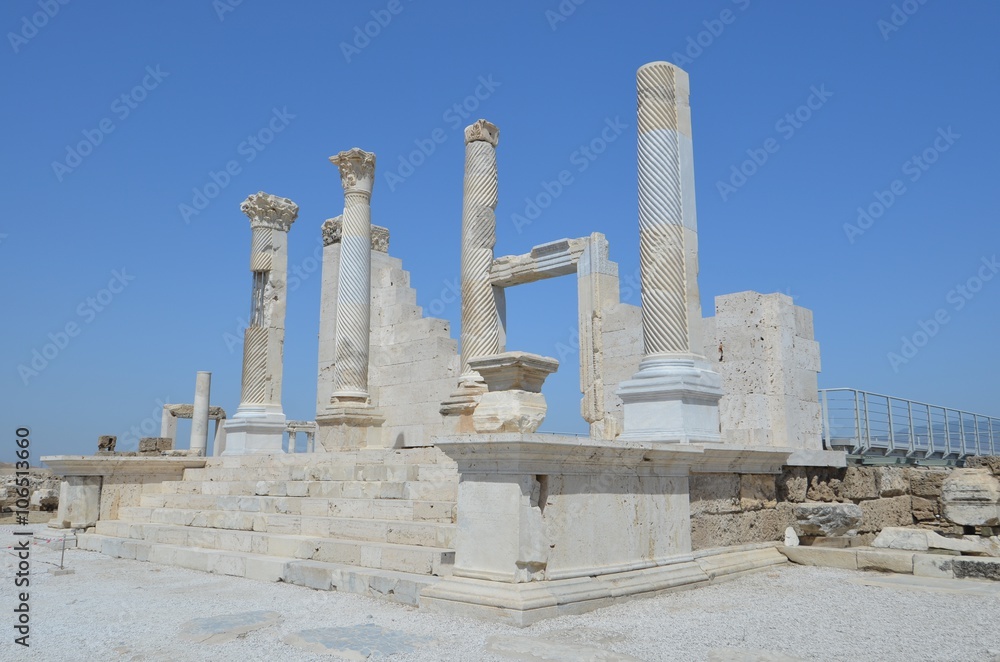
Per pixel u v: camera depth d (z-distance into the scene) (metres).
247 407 20.62
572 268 19.08
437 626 7.28
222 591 9.59
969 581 10.18
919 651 6.52
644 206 12.75
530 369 8.98
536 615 7.36
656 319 12.24
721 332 15.03
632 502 9.25
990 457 13.97
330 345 24.64
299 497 13.30
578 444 8.15
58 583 10.43
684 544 10.09
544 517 7.97
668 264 12.38
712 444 10.57
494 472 7.97
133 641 6.87
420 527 10.21
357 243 19.98
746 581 10.20
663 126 12.84
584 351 18.27
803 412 14.85
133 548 13.23
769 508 12.28
